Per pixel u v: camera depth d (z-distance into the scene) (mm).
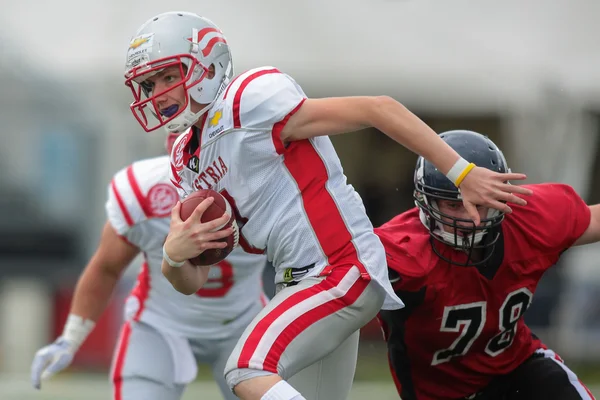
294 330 10188
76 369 26547
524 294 12055
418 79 26688
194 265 10906
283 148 10266
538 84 26531
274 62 26547
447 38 27016
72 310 14664
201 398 23094
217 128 10336
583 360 26844
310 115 10219
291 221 10422
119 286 26547
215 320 14094
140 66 10398
